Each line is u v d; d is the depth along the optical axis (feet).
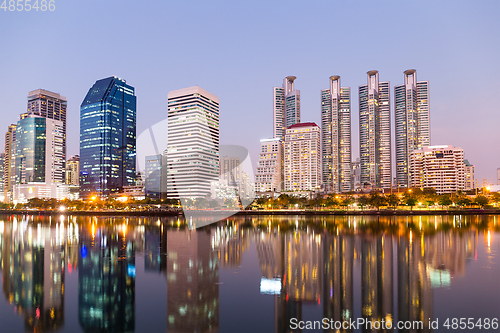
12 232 312.71
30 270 138.10
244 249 191.83
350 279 117.50
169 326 76.84
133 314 84.12
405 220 436.76
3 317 82.89
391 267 136.77
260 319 80.12
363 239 230.27
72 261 159.22
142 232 306.35
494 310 84.94
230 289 106.42
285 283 113.39
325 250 183.42
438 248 186.29
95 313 85.46
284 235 263.70
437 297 95.61
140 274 129.18
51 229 346.54
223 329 74.38
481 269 132.05
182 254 176.96
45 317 82.89
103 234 289.74
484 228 310.65
